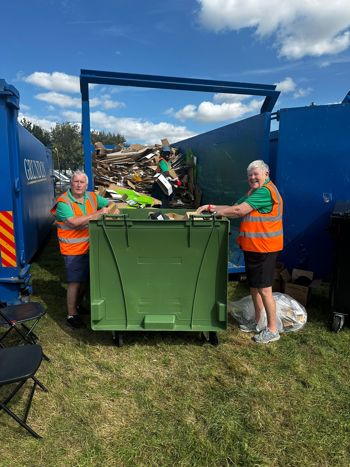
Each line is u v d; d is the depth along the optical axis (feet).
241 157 19.38
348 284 12.86
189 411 9.18
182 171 29.89
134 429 8.55
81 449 8.00
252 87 18.10
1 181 13.94
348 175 16.72
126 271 11.46
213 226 11.19
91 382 10.30
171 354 11.76
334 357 11.69
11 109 14.02
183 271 11.50
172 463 7.64
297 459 7.76
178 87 17.51
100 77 16.71
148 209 15.31
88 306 14.90
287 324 13.34
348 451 8.00
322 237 17.42
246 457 7.75
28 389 10.03
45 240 29.09
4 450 7.96
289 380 10.48
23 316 10.72
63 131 177.58
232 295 16.83
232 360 11.37
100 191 24.58
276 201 11.75
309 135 16.84
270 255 12.03
